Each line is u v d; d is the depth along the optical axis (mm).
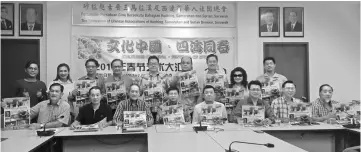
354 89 5484
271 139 2627
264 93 4445
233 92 4152
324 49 5473
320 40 5465
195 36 5238
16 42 4988
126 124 3314
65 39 4965
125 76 4434
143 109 3680
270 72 4594
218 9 5273
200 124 3262
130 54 5117
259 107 3508
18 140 2721
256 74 5301
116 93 3889
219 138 2709
